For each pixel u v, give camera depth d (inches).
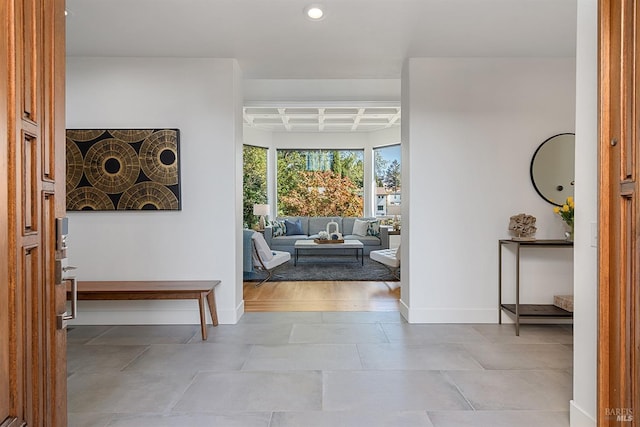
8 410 42.4
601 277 53.5
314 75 169.5
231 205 150.7
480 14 116.0
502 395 90.8
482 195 150.3
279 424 78.3
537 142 150.5
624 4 49.3
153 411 83.6
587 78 74.9
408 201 152.6
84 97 149.0
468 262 150.4
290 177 386.3
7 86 42.2
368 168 384.8
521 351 119.4
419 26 122.9
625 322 49.7
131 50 142.6
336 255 333.4
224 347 123.5
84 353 118.5
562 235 150.6
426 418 80.7
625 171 49.4
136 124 149.5
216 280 149.9
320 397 89.7
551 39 133.2
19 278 44.0
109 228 149.7
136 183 147.9
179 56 148.3
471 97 150.0
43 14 49.9
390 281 232.7
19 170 44.0
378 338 131.7
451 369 105.7
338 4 110.3
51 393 51.9
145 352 119.3
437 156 149.7
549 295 151.3
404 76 156.6
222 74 150.1
